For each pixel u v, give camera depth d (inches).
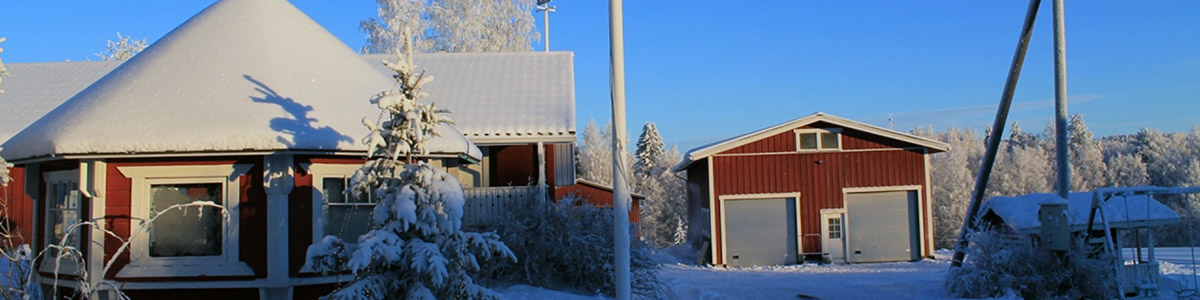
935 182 2075.5
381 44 1191.6
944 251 1171.9
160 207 419.8
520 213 527.2
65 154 401.7
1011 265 558.6
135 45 1437.0
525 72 807.1
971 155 2645.2
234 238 414.3
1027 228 571.2
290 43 478.6
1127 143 2753.4
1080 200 613.3
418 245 310.3
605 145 2615.7
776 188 1053.8
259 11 493.4
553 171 714.8
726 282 725.9
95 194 412.8
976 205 633.6
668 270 938.7
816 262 1045.2
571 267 514.0
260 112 416.2
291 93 439.2
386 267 318.0
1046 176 2314.2
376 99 327.6
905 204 1057.5
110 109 422.9
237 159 418.3
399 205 309.7
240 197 416.8
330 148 412.5
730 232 1048.2
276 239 411.5
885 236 1050.7
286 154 410.0
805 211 1051.9
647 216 2367.1
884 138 1063.0
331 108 442.0
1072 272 541.0
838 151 1061.1
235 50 460.4
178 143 399.2
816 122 1060.5
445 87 763.4
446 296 321.1
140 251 414.6
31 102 737.6
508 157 714.8
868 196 1056.2
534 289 486.9
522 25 1253.1
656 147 2645.2
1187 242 1963.6
